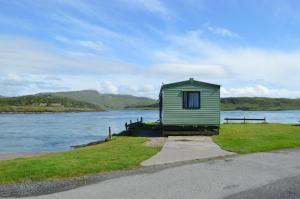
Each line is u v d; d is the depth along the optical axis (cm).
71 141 4147
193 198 1073
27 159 1814
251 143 2381
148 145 2289
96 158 1741
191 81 3003
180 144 2341
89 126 7025
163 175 1389
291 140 2569
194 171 1462
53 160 1686
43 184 1275
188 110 2995
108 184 1255
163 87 3000
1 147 3588
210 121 2995
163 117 2988
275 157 1827
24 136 4838
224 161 1697
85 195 1117
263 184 1245
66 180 1330
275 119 9312
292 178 1341
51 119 11288
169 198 1074
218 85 3012
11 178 1355
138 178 1342
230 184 1242
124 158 1744
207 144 2338
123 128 6178
